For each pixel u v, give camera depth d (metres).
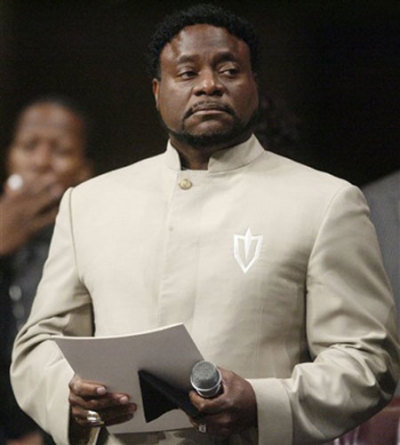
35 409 11.83
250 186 11.73
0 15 18.42
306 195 11.55
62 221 12.25
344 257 11.34
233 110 11.63
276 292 11.22
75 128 18.23
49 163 18.17
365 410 11.03
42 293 12.18
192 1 18.41
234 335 11.11
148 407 10.77
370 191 15.99
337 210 11.45
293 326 11.33
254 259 11.28
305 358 11.50
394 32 18.12
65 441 11.52
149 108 18.33
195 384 10.42
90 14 18.44
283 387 10.85
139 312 11.39
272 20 18.33
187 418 11.09
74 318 12.04
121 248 11.70
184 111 11.66
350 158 18.06
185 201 11.73
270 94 15.98
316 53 18.22
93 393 10.80
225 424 10.58
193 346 10.44
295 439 10.82
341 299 11.23
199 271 11.34
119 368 10.69
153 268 11.51
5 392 16.97
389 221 15.65
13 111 18.31
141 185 12.12
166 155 12.20
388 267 15.42
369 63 18.17
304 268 11.35
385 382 11.27
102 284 11.64
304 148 16.80
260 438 10.74
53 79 18.39
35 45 18.41
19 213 17.92
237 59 11.77
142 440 11.32
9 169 18.17
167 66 11.84
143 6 18.42
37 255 17.80
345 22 18.25
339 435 11.01
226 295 11.20
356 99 18.17
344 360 11.03
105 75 18.39
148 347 10.49
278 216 11.47
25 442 16.91
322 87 18.17
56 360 11.80
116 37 18.41
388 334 11.32
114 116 18.34
